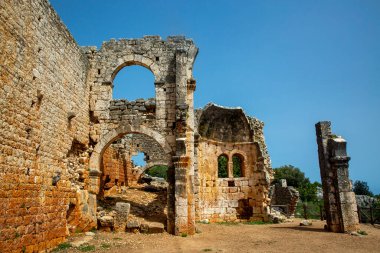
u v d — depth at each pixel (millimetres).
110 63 19750
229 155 27109
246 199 26250
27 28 11789
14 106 10812
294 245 13836
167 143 18453
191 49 20000
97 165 18469
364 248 13086
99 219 17062
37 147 12359
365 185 53719
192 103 19281
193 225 17109
